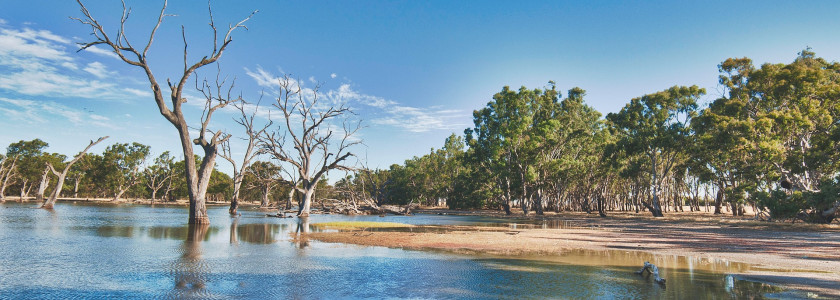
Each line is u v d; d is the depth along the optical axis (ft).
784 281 34.17
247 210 211.00
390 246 57.06
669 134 167.53
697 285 32.58
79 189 372.38
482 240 66.74
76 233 67.77
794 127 121.90
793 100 131.03
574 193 275.59
